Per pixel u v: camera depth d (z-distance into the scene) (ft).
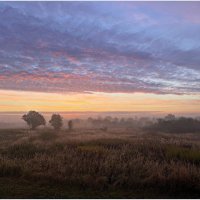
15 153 41.22
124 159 33.24
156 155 39.22
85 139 59.47
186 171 25.67
